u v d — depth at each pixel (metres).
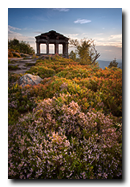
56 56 25.70
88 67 12.52
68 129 3.32
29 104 5.52
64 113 3.63
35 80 8.86
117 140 3.07
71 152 2.73
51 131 3.15
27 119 3.82
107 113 4.38
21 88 7.09
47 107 3.93
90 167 2.38
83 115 3.54
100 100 4.86
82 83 6.90
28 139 2.97
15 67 14.98
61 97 4.58
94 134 3.09
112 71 9.41
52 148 2.71
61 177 2.32
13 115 4.58
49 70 12.13
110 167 2.49
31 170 2.40
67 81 6.88
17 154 2.77
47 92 6.17
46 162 2.51
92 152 2.68
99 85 6.46
